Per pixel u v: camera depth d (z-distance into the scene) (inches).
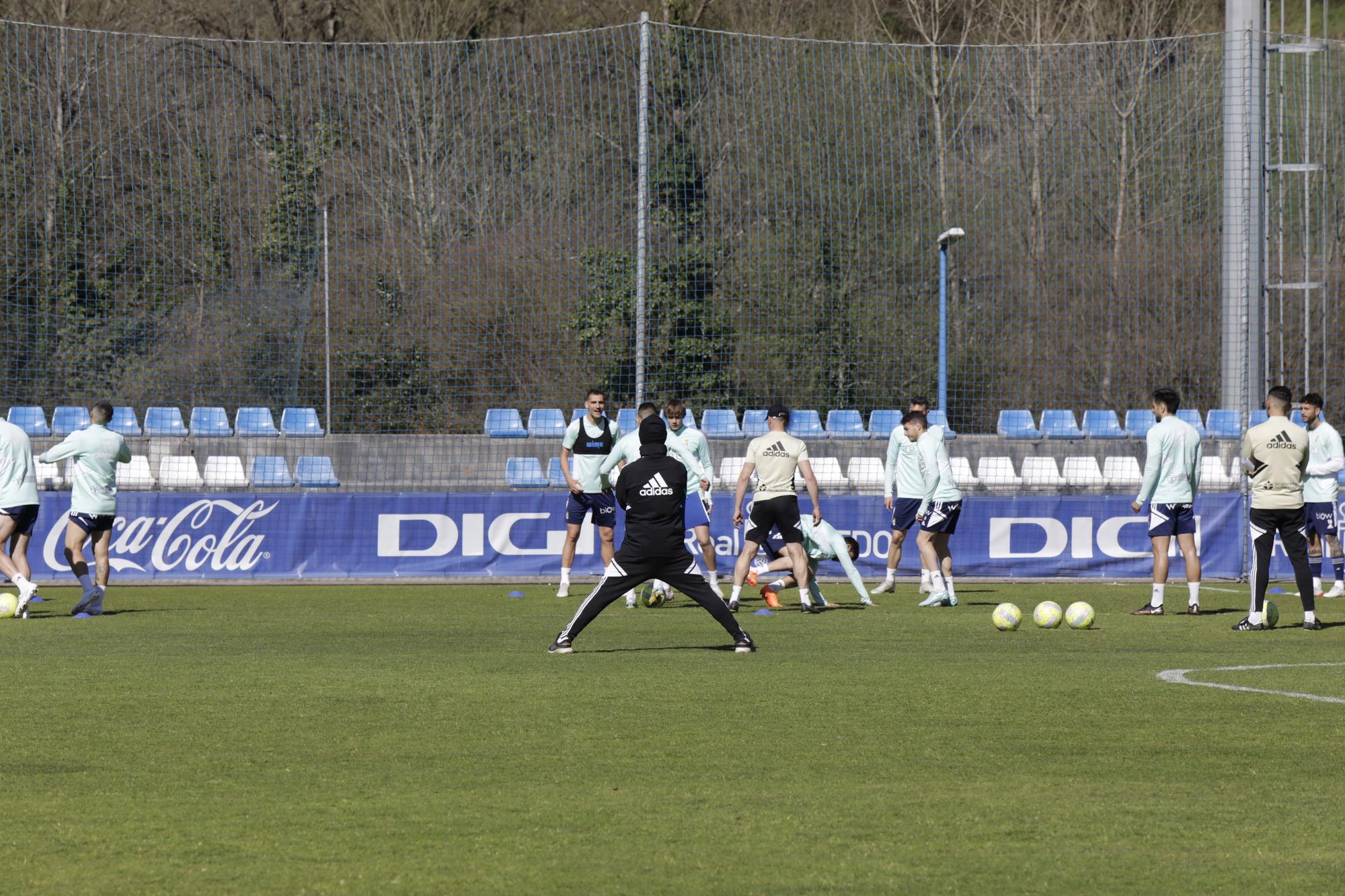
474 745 1035.3
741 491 2100.1
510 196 3304.6
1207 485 2871.6
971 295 3245.6
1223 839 781.3
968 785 910.4
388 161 3437.5
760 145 3139.8
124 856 745.0
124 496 2541.8
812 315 3073.3
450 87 3440.0
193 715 1156.5
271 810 844.0
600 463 2299.5
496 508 2625.5
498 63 3412.9
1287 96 3095.5
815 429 3058.6
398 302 3193.9
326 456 2901.1
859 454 3048.7
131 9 5344.5
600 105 3233.3
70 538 2016.5
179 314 3260.3
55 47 3233.3
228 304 3280.0
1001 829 800.3
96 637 1742.1
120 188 3282.5
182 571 2559.1
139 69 3371.1
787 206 3132.4
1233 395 2704.2
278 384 3238.2
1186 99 3292.3
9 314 3147.1
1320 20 4891.7
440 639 1717.5
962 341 3206.2
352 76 3496.6
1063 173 3336.6
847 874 713.0
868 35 5526.6
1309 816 831.1
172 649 1609.3
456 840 776.9
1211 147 3257.9
